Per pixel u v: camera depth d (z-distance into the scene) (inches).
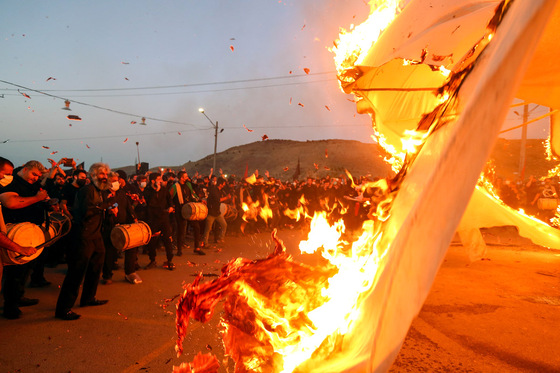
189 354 162.9
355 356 71.6
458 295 254.7
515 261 369.7
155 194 323.0
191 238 529.0
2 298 236.8
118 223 279.6
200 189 516.1
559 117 269.7
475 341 181.5
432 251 55.3
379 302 69.3
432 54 132.1
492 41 69.5
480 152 53.5
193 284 112.6
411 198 82.6
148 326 194.2
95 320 201.3
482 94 54.1
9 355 157.6
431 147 80.6
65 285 201.0
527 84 181.5
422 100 227.9
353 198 528.7
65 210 286.2
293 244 481.7
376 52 169.3
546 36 136.4
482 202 290.5
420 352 168.4
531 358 165.0
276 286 114.1
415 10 160.9
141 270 319.6
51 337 177.6
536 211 719.7
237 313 113.7
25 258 184.1
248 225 579.5
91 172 210.8
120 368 148.9
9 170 202.4
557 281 295.0
